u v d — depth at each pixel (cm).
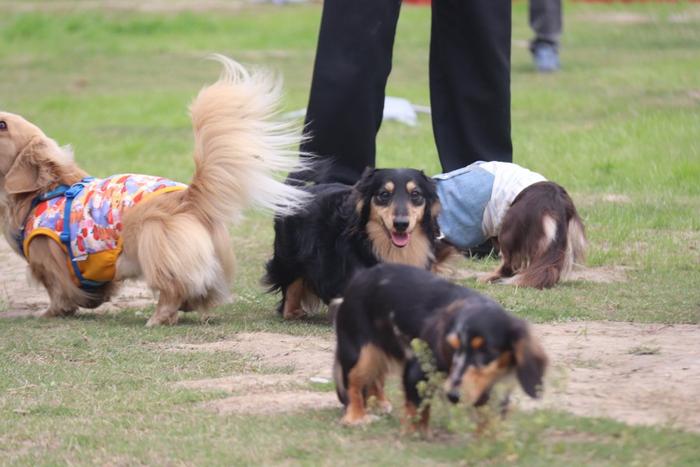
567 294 1186
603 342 971
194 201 1108
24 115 2838
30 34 4544
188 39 4272
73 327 1106
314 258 1105
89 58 3919
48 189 1166
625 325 1044
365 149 1375
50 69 3719
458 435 709
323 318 1165
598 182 1841
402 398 711
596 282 1252
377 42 1352
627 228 1509
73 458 713
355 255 1083
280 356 974
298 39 4112
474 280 1281
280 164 1126
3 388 887
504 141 1489
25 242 1159
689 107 2458
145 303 1250
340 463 667
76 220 1136
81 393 868
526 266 1264
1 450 738
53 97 3136
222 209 1112
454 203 1313
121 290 1254
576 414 745
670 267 1310
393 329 697
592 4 4775
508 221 1270
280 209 1122
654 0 4719
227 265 1133
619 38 3838
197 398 837
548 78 3081
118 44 4216
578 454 666
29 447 742
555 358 915
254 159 1105
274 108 1136
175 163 2164
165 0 5531
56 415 812
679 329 1020
